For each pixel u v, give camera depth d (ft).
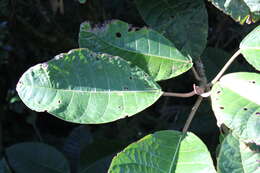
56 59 1.67
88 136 2.84
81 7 2.47
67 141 2.85
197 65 1.97
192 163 1.66
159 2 1.99
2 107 3.79
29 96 1.63
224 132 1.82
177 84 3.08
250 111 1.60
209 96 1.84
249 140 1.56
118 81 1.74
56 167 2.56
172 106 3.17
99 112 1.69
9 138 4.00
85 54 1.71
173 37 1.97
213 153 2.41
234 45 3.03
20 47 3.25
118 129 3.02
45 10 2.84
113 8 3.10
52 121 4.08
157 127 3.03
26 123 4.07
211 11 2.83
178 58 1.86
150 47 1.85
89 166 2.46
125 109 1.71
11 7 2.72
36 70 1.65
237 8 1.77
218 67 2.40
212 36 3.00
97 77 1.72
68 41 2.89
